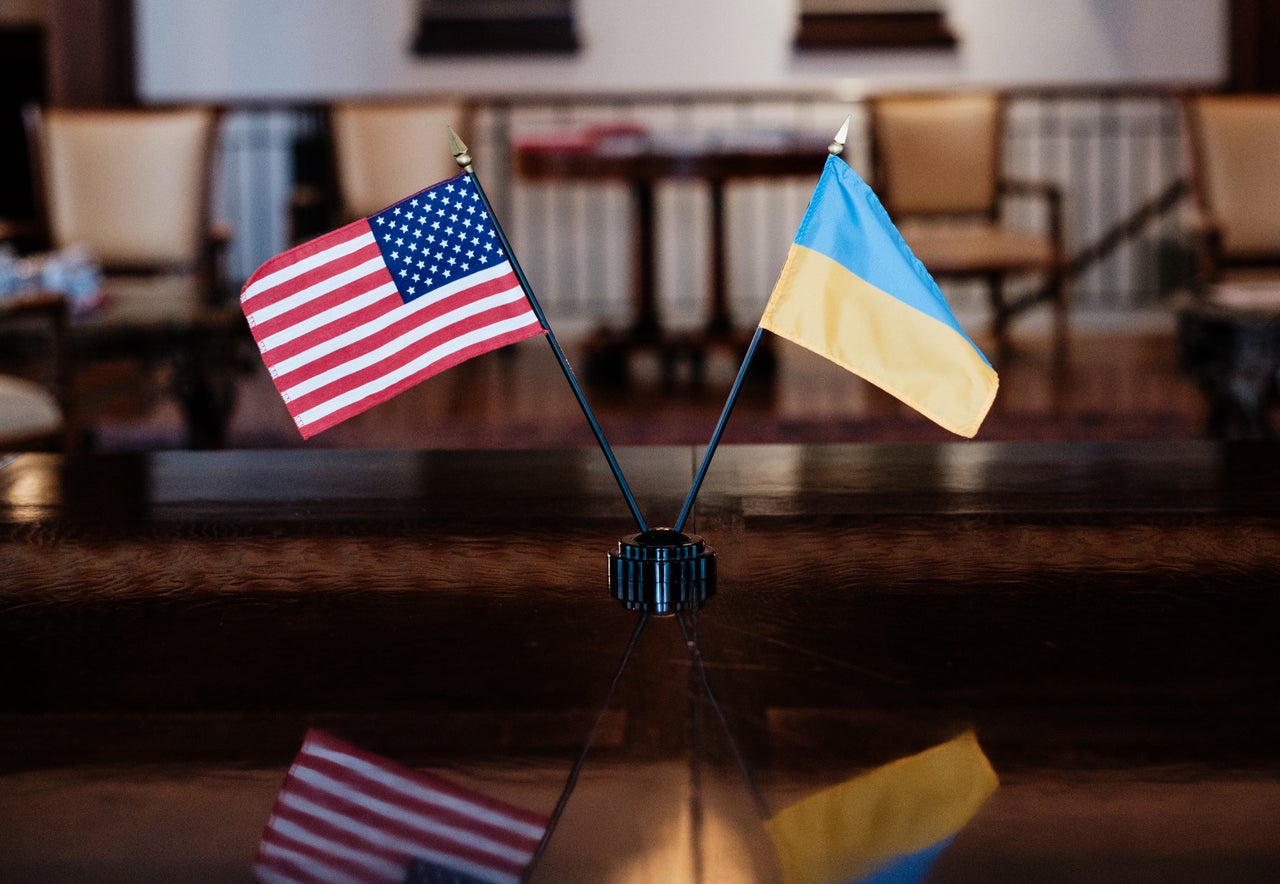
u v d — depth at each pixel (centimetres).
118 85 715
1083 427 438
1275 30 721
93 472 174
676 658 104
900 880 69
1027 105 745
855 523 144
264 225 750
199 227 479
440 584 125
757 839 73
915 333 126
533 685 98
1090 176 748
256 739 89
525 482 166
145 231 479
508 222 754
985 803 77
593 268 764
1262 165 449
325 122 639
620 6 738
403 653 106
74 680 101
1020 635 109
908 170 566
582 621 113
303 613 117
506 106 665
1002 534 139
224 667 103
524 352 682
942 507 151
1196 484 161
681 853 72
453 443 425
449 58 740
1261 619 112
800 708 93
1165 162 745
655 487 162
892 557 132
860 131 741
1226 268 452
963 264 522
